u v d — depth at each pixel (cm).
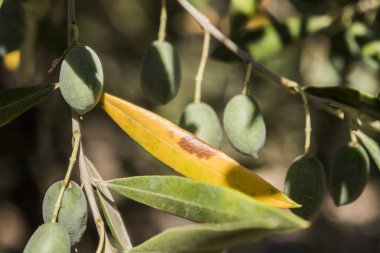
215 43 75
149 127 35
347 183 38
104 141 81
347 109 37
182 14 69
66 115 66
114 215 34
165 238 30
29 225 65
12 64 44
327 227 81
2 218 78
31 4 50
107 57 74
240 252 101
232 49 38
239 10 45
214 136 38
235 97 38
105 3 69
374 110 37
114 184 34
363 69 57
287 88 37
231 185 34
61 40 54
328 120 65
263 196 33
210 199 31
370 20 48
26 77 51
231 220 30
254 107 38
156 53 38
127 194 33
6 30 40
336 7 47
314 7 48
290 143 71
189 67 78
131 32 73
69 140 66
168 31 72
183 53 77
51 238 32
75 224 32
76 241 33
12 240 78
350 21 47
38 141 61
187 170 34
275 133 71
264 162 68
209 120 38
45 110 61
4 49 40
